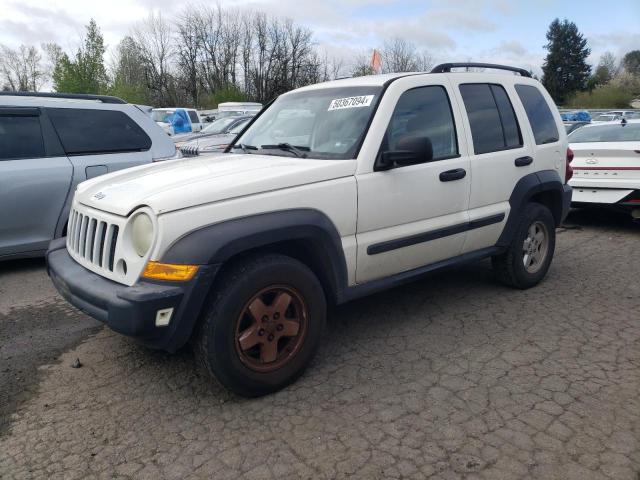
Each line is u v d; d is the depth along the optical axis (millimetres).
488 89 4785
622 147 7488
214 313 3045
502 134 4770
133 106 6945
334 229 3520
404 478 2600
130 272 3029
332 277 3605
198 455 2812
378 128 3824
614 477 2566
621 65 76750
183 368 3736
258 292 3186
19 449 2900
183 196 3010
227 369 3111
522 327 4340
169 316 2916
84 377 3656
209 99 56469
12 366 3846
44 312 4918
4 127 5949
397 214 3895
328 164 3586
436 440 2875
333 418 3105
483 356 3838
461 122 4410
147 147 6832
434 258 4312
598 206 7711
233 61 59531
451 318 4547
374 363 3764
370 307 4824
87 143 6398
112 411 3240
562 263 6238
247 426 3049
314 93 4543
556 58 77375
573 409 3133
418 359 3812
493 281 5492
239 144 4625
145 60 57906
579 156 7793
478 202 4500
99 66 33656
